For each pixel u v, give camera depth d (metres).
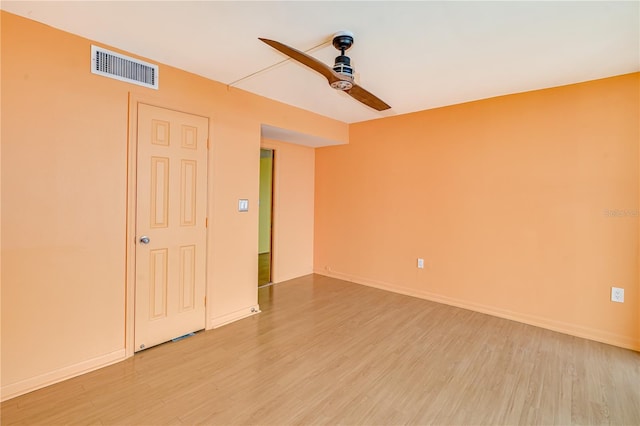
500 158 3.26
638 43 2.10
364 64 2.47
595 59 2.35
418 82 2.85
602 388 2.08
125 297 2.37
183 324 2.75
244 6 1.74
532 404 1.91
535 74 2.65
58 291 2.06
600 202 2.74
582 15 1.79
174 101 2.59
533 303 3.09
